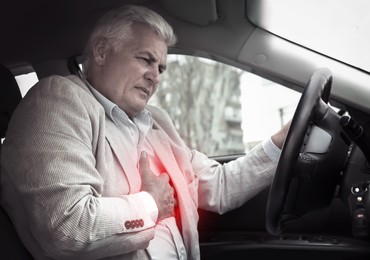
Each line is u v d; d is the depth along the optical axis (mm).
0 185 1551
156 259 1712
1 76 1757
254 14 1993
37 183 1452
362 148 1616
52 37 2150
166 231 1789
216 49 2072
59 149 1510
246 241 2059
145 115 1940
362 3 1896
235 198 2098
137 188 1708
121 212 1519
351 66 1956
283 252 1993
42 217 1427
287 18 1974
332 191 1702
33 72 2227
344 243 1943
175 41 1975
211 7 1972
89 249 1452
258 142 2273
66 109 1599
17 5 2055
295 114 1587
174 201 1746
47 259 1482
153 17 1871
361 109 1937
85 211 1445
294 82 2020
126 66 1825
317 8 1934
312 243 1963
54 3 2082
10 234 1476
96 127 1657
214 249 2062
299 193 1641
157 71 1876
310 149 1622
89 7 2102
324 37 1963
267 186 2107
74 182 1474
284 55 2020
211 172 2150
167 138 2018
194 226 1875
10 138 1568
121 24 1835
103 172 1632
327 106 1659
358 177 1679
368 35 1917
